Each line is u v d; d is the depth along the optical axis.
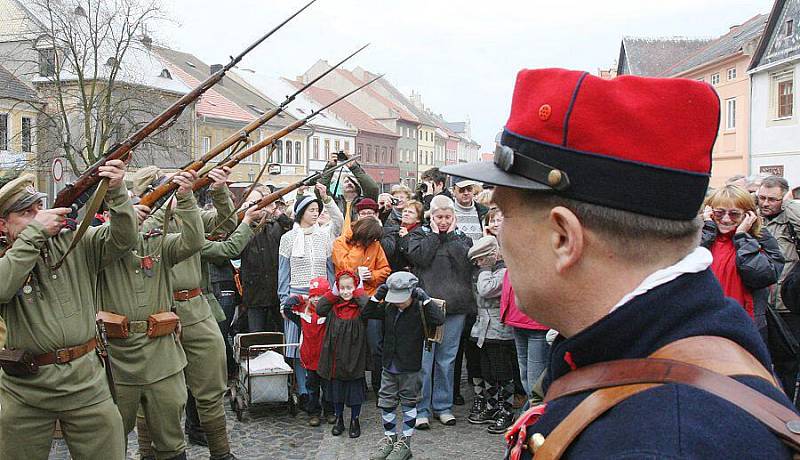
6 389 3.06
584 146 0.87
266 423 5.33
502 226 0.98
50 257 3.06
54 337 3.03
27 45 31.31
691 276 0.85
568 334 0.93
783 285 4.49
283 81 49.94
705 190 0.87
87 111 24.97
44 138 28.31
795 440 0.70
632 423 0.74
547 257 0.92
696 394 0.74
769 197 4.68
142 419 4.22
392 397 4.56
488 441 4.86
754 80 23.50
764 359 0.84
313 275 5.66
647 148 0.85
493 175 0.94
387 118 60.88
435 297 5.16
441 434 5.02
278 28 2.97
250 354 5.55
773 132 22.53
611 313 0.85
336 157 7.02
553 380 0.94
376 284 5.54
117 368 3.65
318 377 5.28
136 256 3.70
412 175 66.81
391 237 5.93
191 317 4.27
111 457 3.18
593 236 0.87
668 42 35.03
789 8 21.45
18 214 3.03
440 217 5.25
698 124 0.86
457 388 5.85
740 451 0.68
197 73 41.34
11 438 3.06
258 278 6.15
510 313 4.81
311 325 5.25
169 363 3.77
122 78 26.91
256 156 37.12
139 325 3.68
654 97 0.86
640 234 0.86
